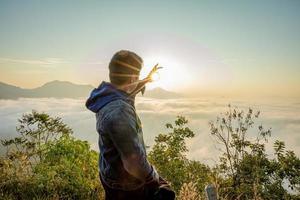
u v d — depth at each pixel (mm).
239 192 8883
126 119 2002
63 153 6223
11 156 6277
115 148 2068
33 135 7266
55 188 5473
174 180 9320
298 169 11188
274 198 10484
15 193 5270
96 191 5996
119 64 2111
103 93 2125
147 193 2117
